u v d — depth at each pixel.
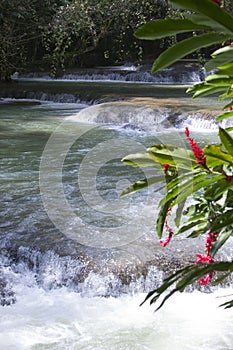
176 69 20.75
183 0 0.79
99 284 4.21
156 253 4.41
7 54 16.22
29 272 4.43
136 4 13.70
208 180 1.21
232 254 4.43
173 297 4.07
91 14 13.91
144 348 3.50
